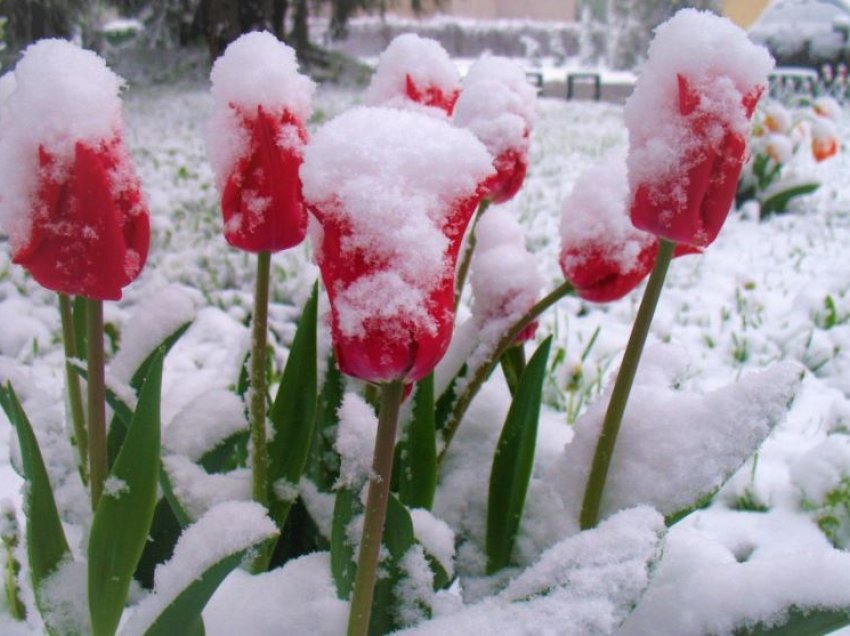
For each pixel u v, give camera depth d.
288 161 0.38
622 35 7.90
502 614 0.36
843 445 0.80
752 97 0.35
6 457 0.84
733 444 0.43
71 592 0.41
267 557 0.47
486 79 0.51
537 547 0.46
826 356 1.24
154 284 1.43
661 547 0.37
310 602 0.43
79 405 0.50
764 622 0.38
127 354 0.54
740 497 0.82
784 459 0.93
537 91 0.54
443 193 0.29
